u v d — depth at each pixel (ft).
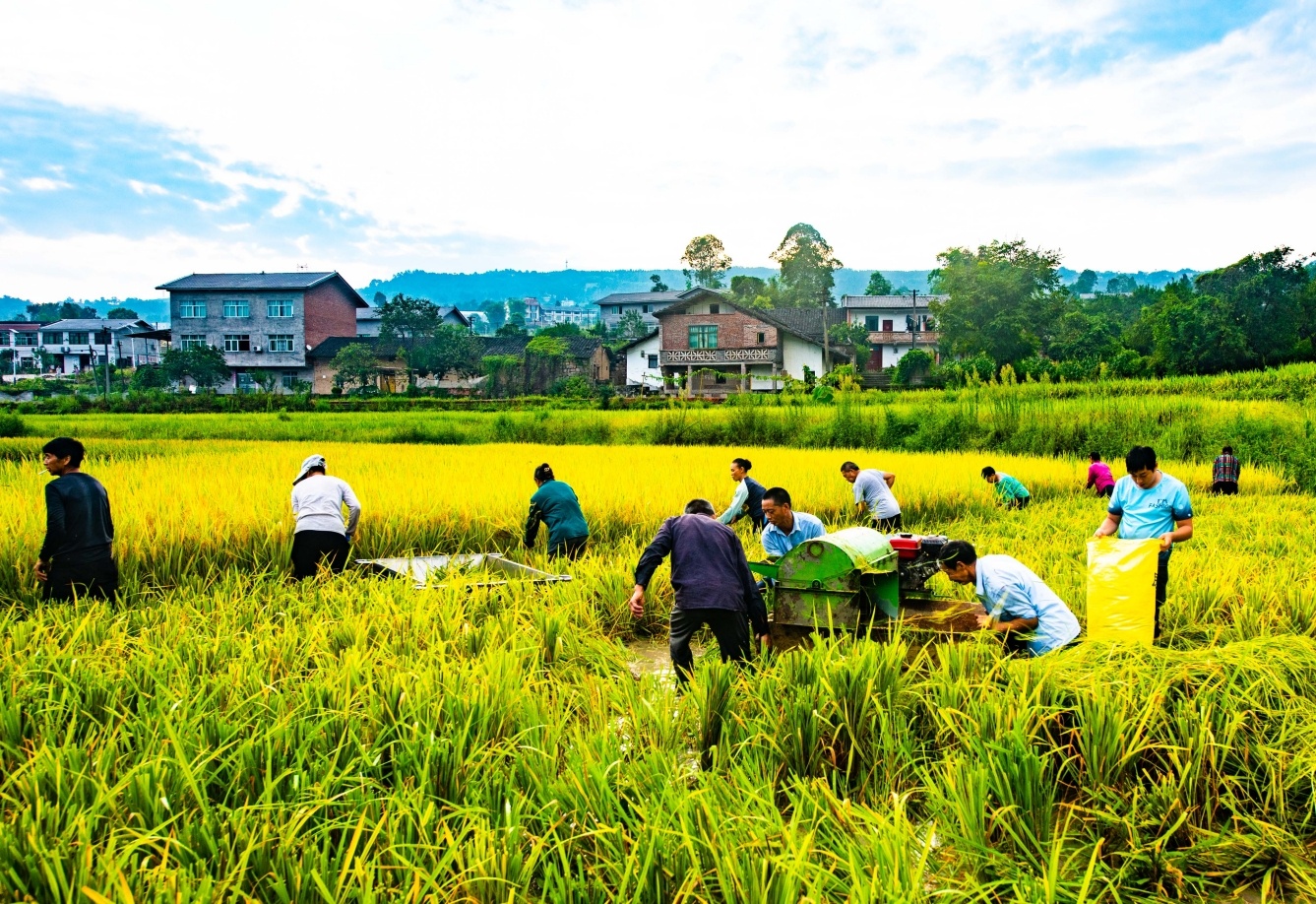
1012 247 200.54
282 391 223.30
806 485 45.98
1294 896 11.93
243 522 31.89
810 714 14.78
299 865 10.19
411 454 64.08
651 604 26.05
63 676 15.06
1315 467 65.62
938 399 107.86
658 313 199.93
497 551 34.14
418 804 11.43
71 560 23.43
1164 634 21.49
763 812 11.85
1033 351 172.76
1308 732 13.84
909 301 233.55
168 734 12.74
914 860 11.27
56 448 23.68
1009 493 47.80
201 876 10.24
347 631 19.86
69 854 10.16
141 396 164.25
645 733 15.40
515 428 109.50
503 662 16.81
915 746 14.83
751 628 21.38
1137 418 83.25
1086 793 13.16
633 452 68.49
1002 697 14.43
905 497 45.68
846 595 19.11
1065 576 27.50
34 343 319.47
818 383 152.46
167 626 19.77
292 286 224.94
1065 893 10.72
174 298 228.02
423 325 213.25
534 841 10.82
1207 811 13.14
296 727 13.71
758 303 252.01
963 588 25.93
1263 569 27.55
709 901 10.00
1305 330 132.36
